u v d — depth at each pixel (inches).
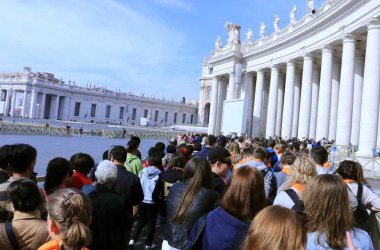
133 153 309.1
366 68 862.5
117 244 172.4
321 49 1163.3
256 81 1717.5
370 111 845.2
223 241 125.0
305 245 91.1
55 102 4008.4
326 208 121.6
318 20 1134.4
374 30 852.0
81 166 213.2
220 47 2007.9
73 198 109.1
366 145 844.0
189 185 163.6
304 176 177.2
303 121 1226.0
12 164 171.5
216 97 1957.4
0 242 124.3
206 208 157.4
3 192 155.7
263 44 1563.7
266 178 251.3
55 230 108.3
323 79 1114.7
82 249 107.5
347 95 976.9
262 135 1726.1
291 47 1355.8
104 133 2154.3
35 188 133.4
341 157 822.5
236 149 355.9
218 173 209.3
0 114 3754.9
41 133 1828.2
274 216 89.7
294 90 1398.9
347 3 946.7
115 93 4490.7
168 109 4995.1
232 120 1328.7
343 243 118.8
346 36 984.3
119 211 173.5
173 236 159.2
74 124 2876.5
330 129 1237.7
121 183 220.8
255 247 87.9
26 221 128.3
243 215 128.8
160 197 253.9
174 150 359.3
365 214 181.9
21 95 3895.2
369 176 685.9
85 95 4242.1
